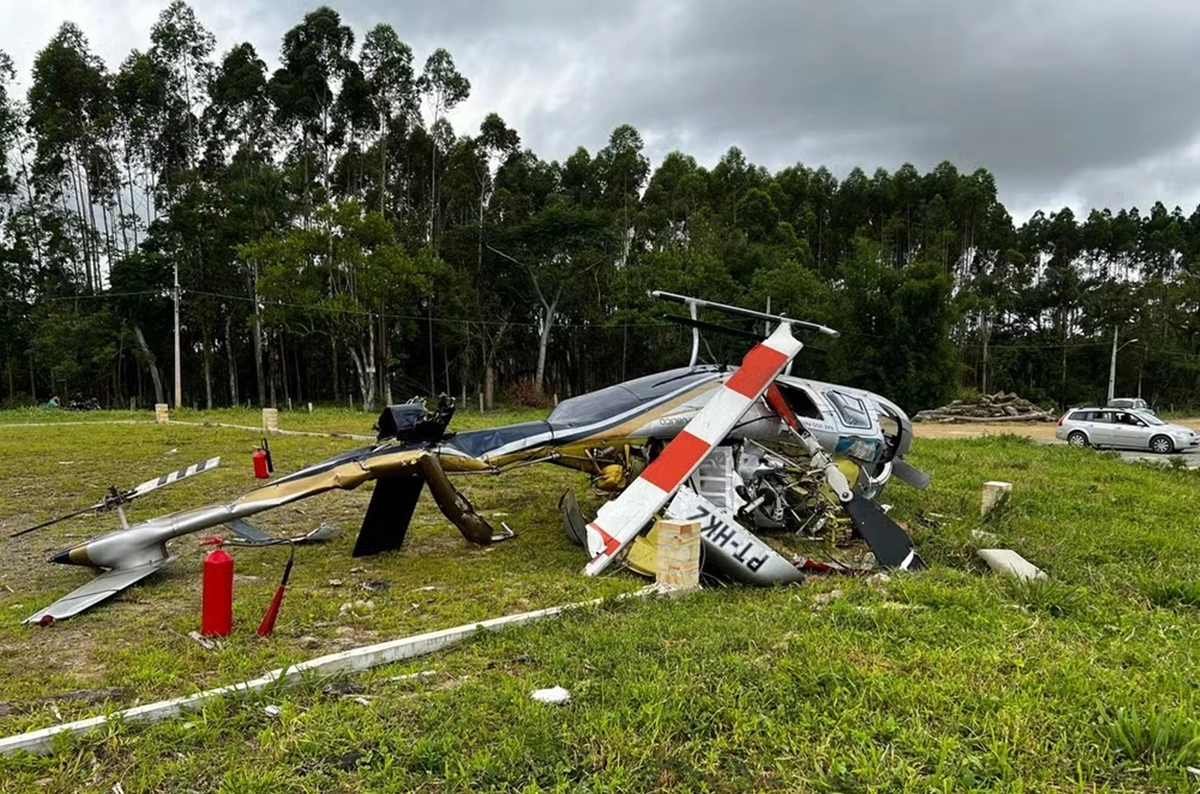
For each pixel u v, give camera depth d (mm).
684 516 5992
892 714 3414
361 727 3322
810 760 3045
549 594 5598
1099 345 55188
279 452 15148
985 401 36688
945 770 2947
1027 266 67000
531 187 55781
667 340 44125
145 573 5934
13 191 43125
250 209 40250
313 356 47562
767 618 4883
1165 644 4527
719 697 3566
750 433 7891
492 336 46000
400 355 44406
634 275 44969
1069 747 3148
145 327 41219
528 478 12320
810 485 7719
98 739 3229
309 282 34562
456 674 4035
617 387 8172
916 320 38000
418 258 37312
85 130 43750
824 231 66938
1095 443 23031
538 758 3041
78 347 37531
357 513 9156
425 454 6680
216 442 17016
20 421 23500
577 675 3900
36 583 6207
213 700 3514
